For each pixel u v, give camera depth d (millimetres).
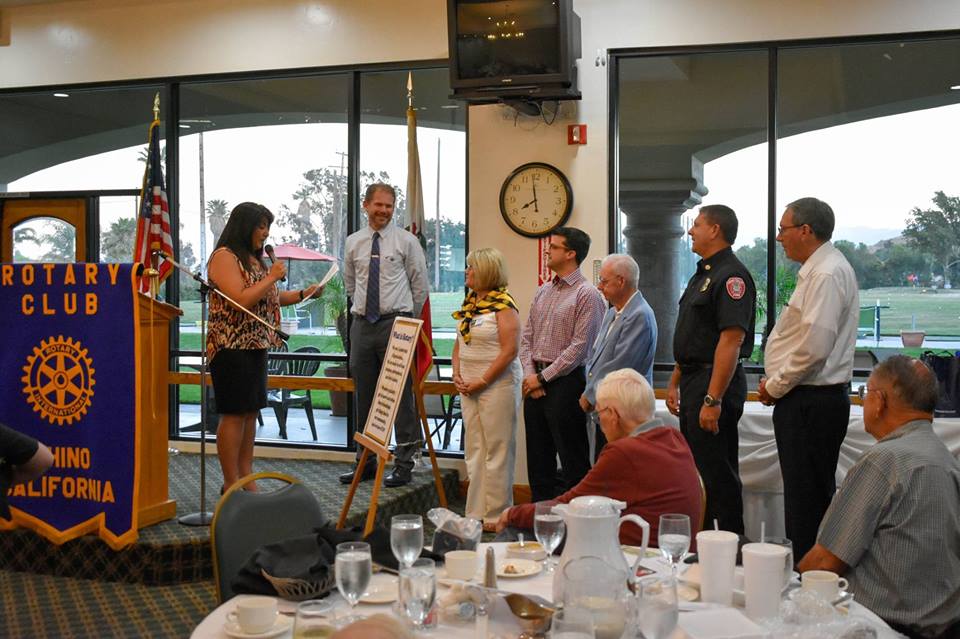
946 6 5406
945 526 2461
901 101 5570
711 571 2133
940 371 4848
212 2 6703
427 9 6273
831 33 5562
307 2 6508
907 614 2443
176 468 6234
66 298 4449
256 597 2180
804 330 3787
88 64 6988
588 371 4953
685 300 4301
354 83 6480
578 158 5902
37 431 4504
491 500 4969
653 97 5910
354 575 1980
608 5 5844
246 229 4648
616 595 1806
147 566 4418
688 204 5891
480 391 4965
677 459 2883
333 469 6258
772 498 4809
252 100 6754
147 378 4559
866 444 4691
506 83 5484
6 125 7320
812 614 1844
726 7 5707
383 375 4465
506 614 2000
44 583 4484
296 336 6680
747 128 5789
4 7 7105
